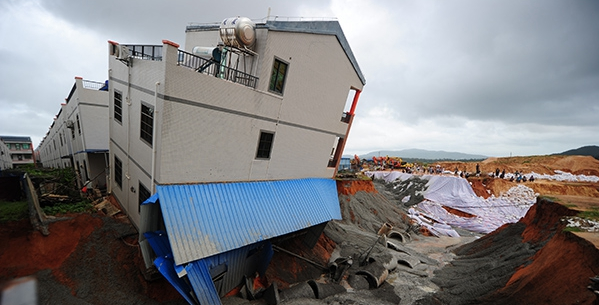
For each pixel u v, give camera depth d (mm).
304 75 14078
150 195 10578
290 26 12344
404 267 17469
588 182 46531
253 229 11195
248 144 12398
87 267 9672
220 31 11633
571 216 13844
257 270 12539
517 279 11898
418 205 38156
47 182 15477
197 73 9633
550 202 17406
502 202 36844
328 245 17828
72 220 10680
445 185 40594
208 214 10211
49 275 8633
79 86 18000
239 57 12703
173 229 8953
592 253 9281
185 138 9891
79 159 20766
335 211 16734
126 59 11734
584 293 8406
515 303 10438
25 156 67938
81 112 18250
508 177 48125
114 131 15008
